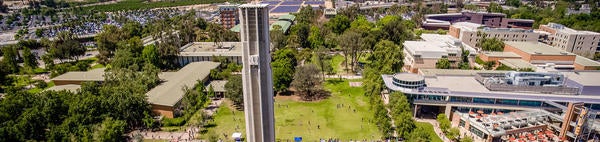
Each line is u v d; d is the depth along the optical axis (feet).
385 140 411.13
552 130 424.46
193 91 506.48
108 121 386.52
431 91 467.93
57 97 409.90
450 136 402.72
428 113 493.36
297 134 431.84
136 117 436.35
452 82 510.58
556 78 471.21
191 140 412.36
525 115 433.07
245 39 302.86
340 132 436.76
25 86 624.59
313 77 556.92
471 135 421.59
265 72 313.32
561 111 448.24
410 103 478.59
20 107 388.57
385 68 586.45
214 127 448.65
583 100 438.81
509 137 404.16
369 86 531.91
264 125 332.60
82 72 637.30
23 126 352.28
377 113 445.37
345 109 510.99
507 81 483.51
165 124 450.71
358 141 412.16
